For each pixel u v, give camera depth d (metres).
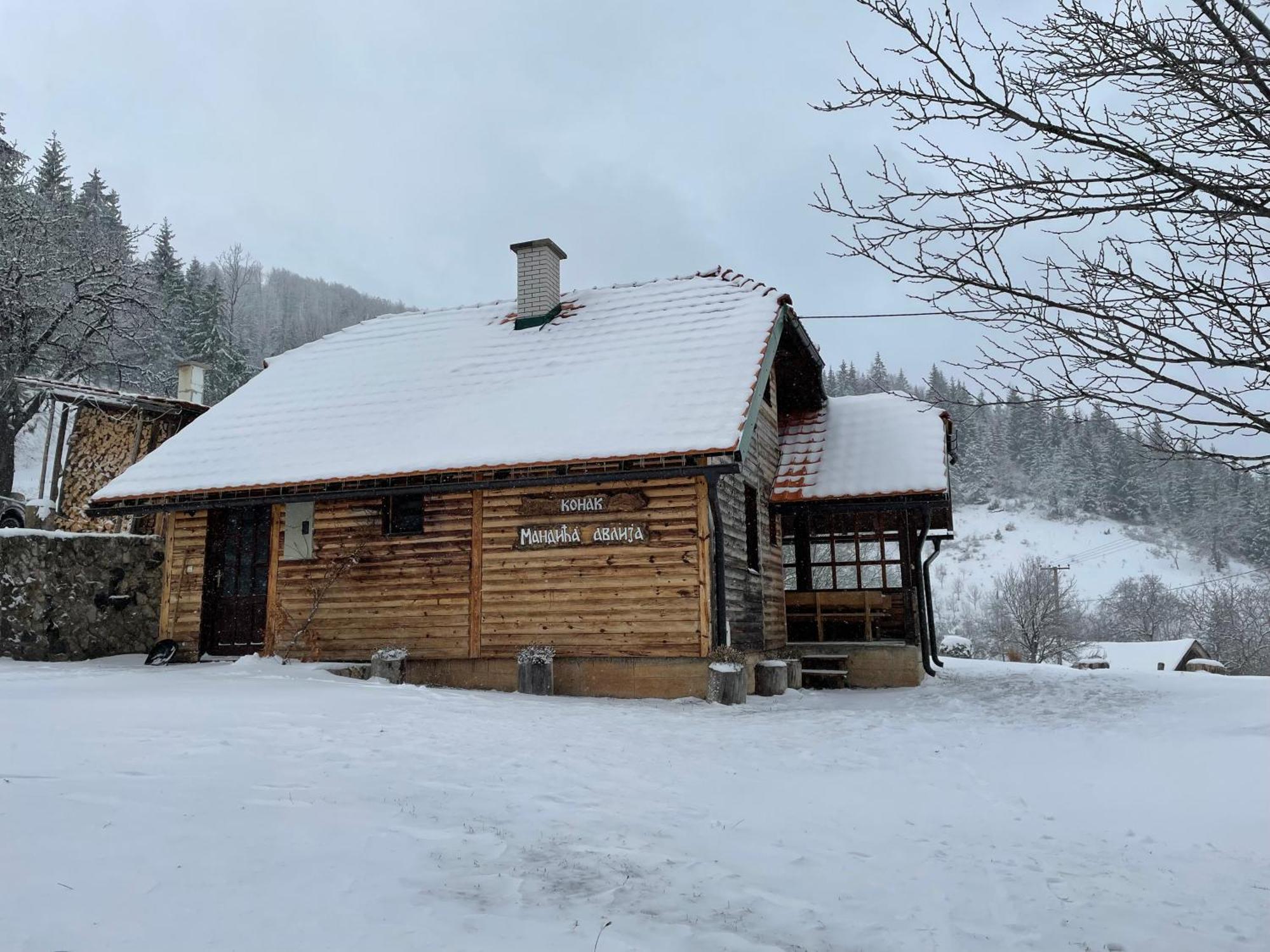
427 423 14.87
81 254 29.81
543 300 17.69
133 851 4.12
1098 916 4.34
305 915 3.57
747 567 14.73
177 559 15.65
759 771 7.48
